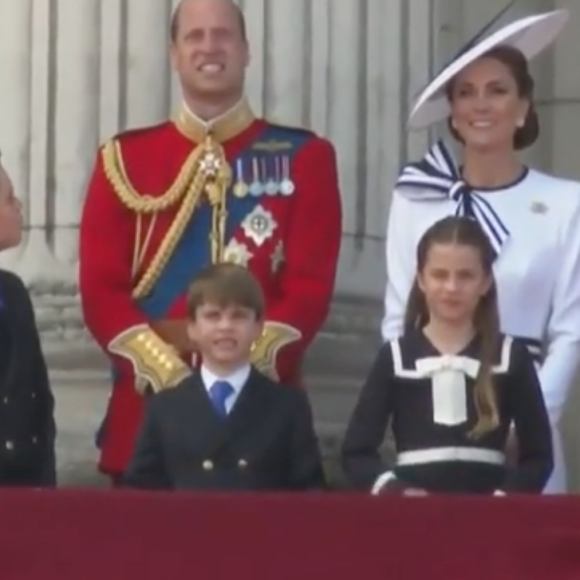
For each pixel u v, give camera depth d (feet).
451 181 94.73
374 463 86.48
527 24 94.63
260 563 73.05
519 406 86.74
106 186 96.94
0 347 89.30
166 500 73.05
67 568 72.74
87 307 95.40
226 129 97.09
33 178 108.37
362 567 73.10
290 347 93.25
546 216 93.97
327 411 107.04
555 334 93.35
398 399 86.84
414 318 88.33
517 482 85.92
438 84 94.48
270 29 108.58
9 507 72.79
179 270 95.91
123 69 108.37
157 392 90.48
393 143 109.70
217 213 96.12
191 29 96.68
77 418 106.42
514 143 96.17
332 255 95.86
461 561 73.15
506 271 93.09
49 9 108.88
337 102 108.99
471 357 86.69
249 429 87.45
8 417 88.84
